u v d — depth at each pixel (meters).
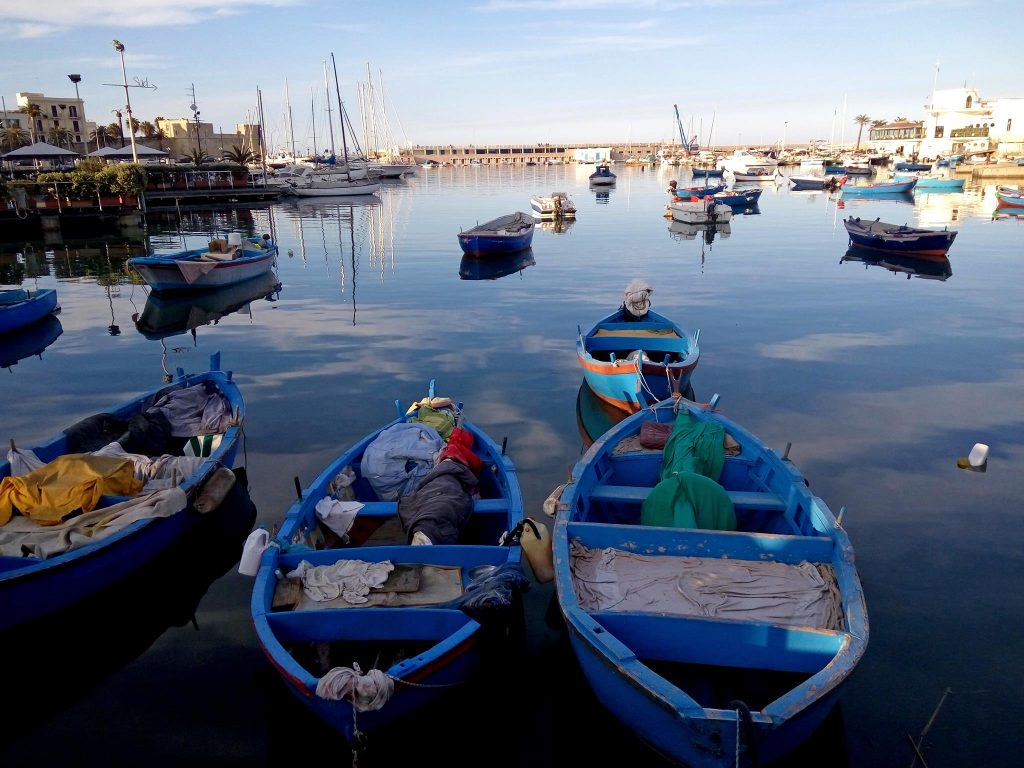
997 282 24.11
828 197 64.25
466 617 5.64
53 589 6.54
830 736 5.43
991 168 75.62
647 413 9.59
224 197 59.91
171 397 10.52
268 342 17.27
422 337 17.58
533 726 5.75
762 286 24.03
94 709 5.86
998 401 12.50
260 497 9.20
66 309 21.89
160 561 7.68
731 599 5.90
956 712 5.63
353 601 6.06
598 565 6.37
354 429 11.45
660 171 128.25
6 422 12.24
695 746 4.45
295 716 5.75
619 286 24.38
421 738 5.55
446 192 73.88
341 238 38.16
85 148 91.44
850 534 8.16
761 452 8.17
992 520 8.45
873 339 16.89
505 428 11.53
